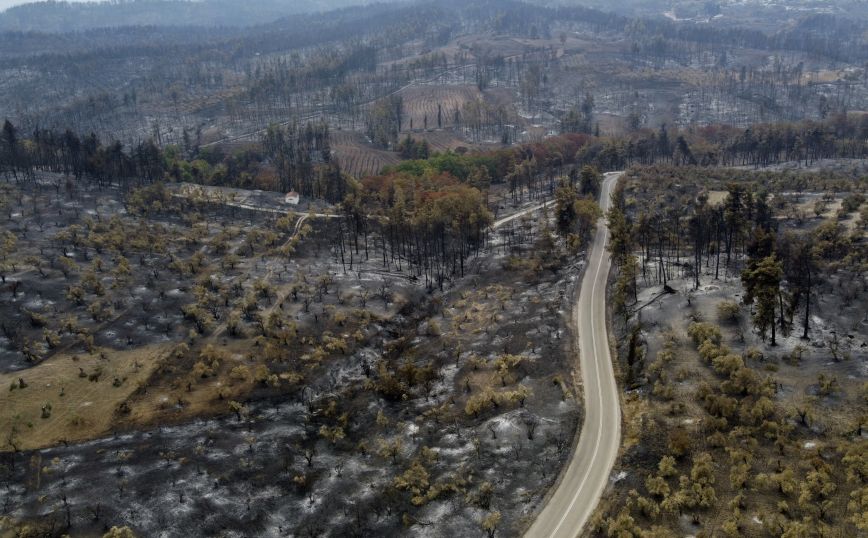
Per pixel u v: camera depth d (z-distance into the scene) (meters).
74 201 162.38
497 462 71.75
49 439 77.06
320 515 66.38
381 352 106.00
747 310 96.38
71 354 96.50
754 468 63.41
